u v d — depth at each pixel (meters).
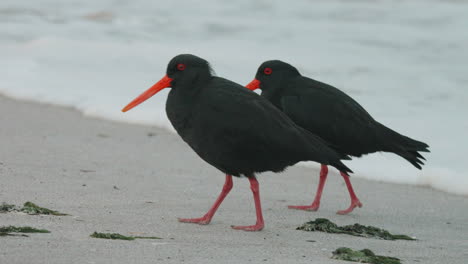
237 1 31.05
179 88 9.62
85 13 28.98
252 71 20.94
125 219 9.33
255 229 9.39
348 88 19.56
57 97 18.84
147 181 12.09
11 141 14.25
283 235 9.23
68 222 8.76
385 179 13.75
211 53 23.11
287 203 11.55
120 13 28.95
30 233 7.96
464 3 29.55
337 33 25.84
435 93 19.14
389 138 11.38
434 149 15.02
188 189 11.78
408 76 20.67
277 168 9.62
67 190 10.80
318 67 21.64
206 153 9.53
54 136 15.07
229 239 8.74
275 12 29.22
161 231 8.84
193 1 31.14
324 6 30.05
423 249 9.00
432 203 12.12
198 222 9.56
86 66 21.88
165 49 23.77
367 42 24.58
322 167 11.36
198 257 7.59
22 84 19.84
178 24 27.36
